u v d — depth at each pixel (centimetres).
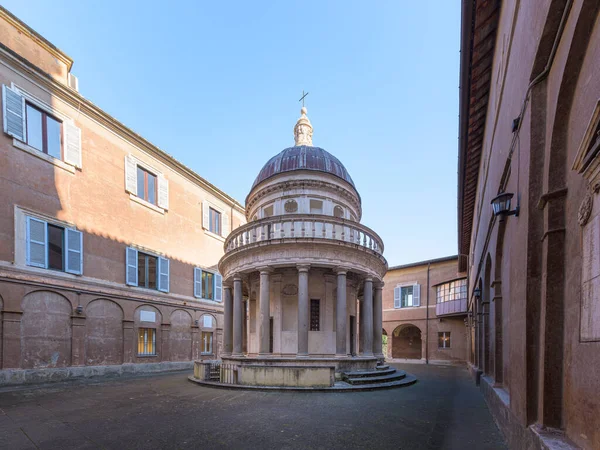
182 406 991
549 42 450
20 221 1527
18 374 1454
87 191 1836
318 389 1220
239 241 1692
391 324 3422
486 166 1123
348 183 1916
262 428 768
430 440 693
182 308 2347
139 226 2127
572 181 422
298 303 1501
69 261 1698
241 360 1467
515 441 569
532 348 489
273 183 1862
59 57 1803
